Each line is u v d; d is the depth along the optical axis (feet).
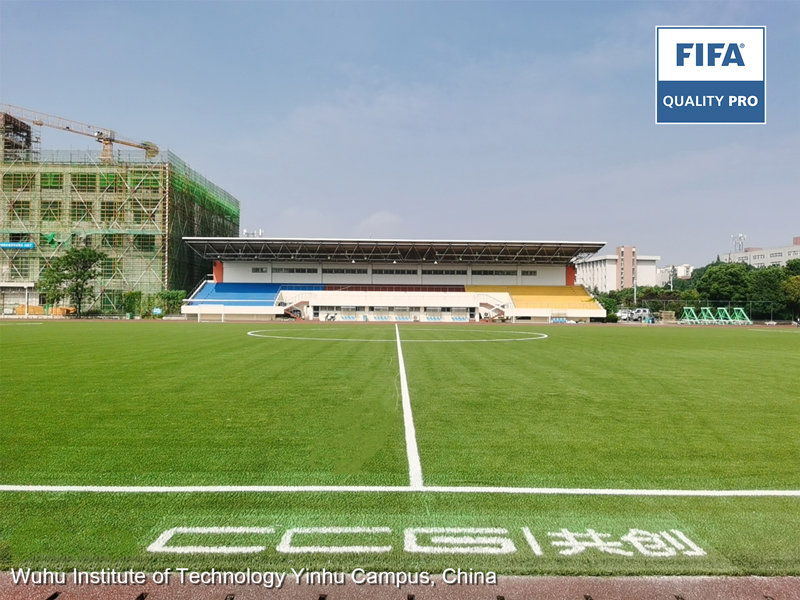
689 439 21.67
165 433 21.93
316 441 20.94
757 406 28.66
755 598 10.54
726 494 15.66
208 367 43.16
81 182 203.72
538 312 195.21
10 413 25.52
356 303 194.08
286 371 41.06
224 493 15.39
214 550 12.17
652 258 507.30
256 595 10.57
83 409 26.53
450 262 223.10
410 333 99.96
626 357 55.88
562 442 21.08
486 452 19.62
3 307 202.08
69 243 202.39
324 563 11.72
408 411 26.63
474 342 76.38
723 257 531.91
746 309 219.82
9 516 13.71
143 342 69.46
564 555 12.12
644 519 13.94
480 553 12.19
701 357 56.70
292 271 219.00
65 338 76.23
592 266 525.75
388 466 17.92
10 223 202.49
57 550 12.09
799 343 81.82
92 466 17.69
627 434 22.40
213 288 208.74
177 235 212.43
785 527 13.53
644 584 11.03
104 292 202.08
